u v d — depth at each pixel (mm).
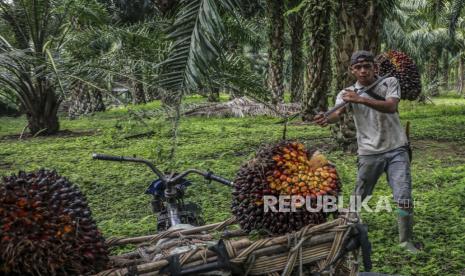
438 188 7047
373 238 5004
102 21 14641
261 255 2541
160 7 7461
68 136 15023
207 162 9109
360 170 4797
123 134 13664
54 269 2303
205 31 4035
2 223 2291
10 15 13836
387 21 23953
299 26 21688
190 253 2486
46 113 15680
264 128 14602
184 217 3504
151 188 3635
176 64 4027
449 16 18453
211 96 25094
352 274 2719
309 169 2811
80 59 11945
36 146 12703
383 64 5117
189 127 15375
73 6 13719
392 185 4625
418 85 5125
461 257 4445
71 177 8320
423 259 4508
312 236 2594
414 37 30828
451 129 13477
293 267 2572
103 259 2496
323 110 15125
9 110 25375
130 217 6227
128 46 11367
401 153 4586
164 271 2434
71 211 2424
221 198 6742
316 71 14812
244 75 8047
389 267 4273
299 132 13234
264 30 19906
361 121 4699
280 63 18469
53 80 9977
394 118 4574
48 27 14750
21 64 9820
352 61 4496
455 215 5605
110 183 7961
